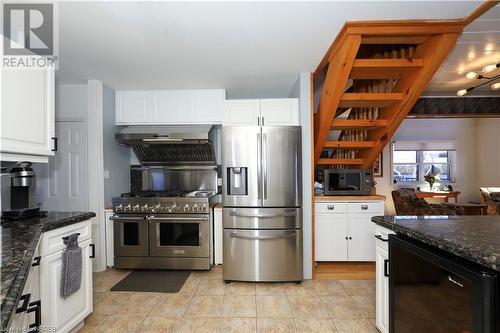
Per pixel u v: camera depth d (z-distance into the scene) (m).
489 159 5.88
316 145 3.09
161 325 1.97
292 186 2.69
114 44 2.10
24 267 0.95
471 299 0.95
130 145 3.44
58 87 3.09
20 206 1.77
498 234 1.21
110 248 3.10
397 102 2.66
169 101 3.25
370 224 2.97
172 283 2.71
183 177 3.65
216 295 2.45
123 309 2.20
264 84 3.13
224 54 2.31
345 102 2.70
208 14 1.70
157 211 3.00
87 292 1.89
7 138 1.51
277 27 1.88
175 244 3.01
